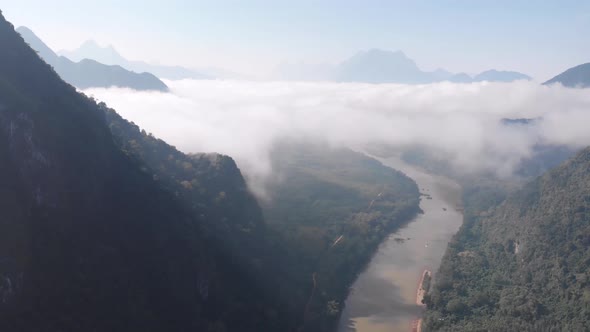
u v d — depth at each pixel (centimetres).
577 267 13988
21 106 8750
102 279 8575
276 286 13875
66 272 8019
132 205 10688
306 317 13275
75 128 10506
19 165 8200
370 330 13375
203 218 13625
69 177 9194
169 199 12400
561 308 12950
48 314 7275
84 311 7856
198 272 10844
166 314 9519
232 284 12212
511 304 13538
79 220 8969
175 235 11000
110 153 11419
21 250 7362
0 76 9550
